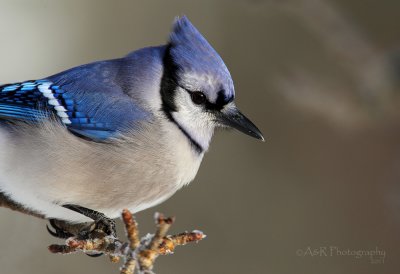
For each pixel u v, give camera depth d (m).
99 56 13.28
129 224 5.81
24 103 7.52
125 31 13.34
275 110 12.11
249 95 12.32
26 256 11.25
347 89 11.52
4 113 7.46
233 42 12.62
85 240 6.36
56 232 7.73
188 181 7.82
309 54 12.09
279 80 12.02
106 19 13.43
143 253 5.71
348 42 11.63
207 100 7.55
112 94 7.52
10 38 13.21
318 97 11.61
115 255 6.29
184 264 11.51
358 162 11.70
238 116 7.86
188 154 7.62
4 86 7.67
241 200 11.95
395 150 11.51
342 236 11.56
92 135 7.33
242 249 11.69
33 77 12.93
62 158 7.25
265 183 11.98
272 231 11.75
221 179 12.02
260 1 12.23
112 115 7.42
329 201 11.74
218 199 11.95
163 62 7.53
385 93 11.27
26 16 13.47
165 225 5.68
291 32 12.34
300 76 11.85
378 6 11.70
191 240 6.07
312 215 11.73
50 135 7.32
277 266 11.54
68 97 7.52
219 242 11.73
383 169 11.57
